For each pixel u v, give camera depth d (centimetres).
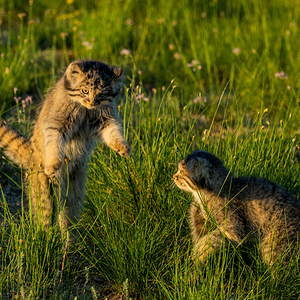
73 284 755
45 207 872
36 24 1980
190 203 884
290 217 766
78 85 854
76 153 923
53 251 770
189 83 1593
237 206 812
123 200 906
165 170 932
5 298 673
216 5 2123
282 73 1301
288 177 972
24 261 750
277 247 751
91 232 903
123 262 752
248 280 748
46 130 856
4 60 1544
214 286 700
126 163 940
